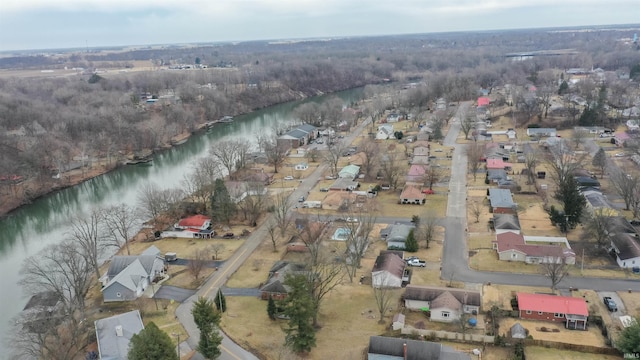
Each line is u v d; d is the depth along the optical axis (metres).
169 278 89.94
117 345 65.19
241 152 152.00
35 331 68.88
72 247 87.00
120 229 106.81
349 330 71.69
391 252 92.25
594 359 63.25
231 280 88.19
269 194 125.81
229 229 110.81
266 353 67.56
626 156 147.50
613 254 90.56
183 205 119.00
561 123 189.75
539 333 68.94
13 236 119.94
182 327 74.19
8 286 92.69
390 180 133.00
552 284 80.44
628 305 74.88
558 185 121.31
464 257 93.00
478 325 71.25
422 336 69.12
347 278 86.81
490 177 133.50
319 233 98.88
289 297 66.88
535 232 102.12
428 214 104.06
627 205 110.12
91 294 85.88
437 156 161.25
